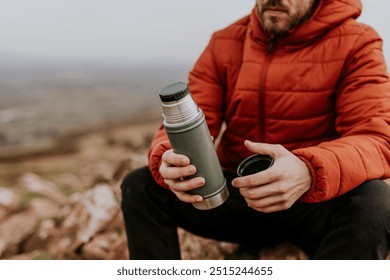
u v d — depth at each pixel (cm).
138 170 188
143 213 180
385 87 171
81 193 370
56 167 1470
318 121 186
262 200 138
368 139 157
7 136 4009
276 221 186
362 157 149
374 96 169
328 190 141
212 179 143
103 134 2245
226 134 208
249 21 211
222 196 148
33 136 4100
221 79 212
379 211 141
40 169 1445
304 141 190
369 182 150
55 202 450
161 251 180
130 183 184
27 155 2109
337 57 182
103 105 7206
